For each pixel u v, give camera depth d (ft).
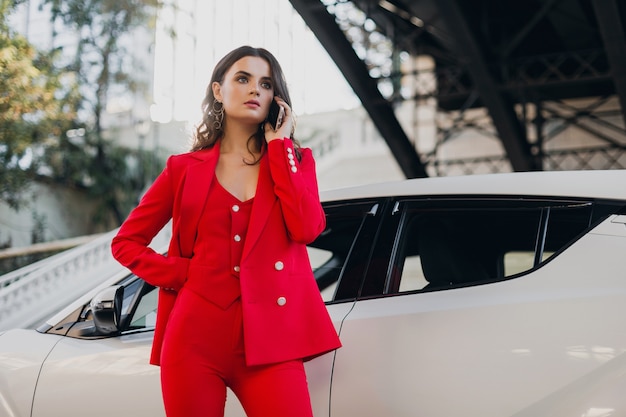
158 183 6.43
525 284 6.49
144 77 58.44
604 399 5.74
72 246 44.96
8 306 26.96
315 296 6.19
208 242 6.07
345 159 58.80
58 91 47.42
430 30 40.29
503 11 43.42
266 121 6.39
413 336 6.58
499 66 41.16
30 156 50.29
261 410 5.79
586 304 6.07
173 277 6.06
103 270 31.35
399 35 43.50
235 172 6.34
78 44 54.70
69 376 7.93
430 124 56.90
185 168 6.34
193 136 6.68
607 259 6.24
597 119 48.65
